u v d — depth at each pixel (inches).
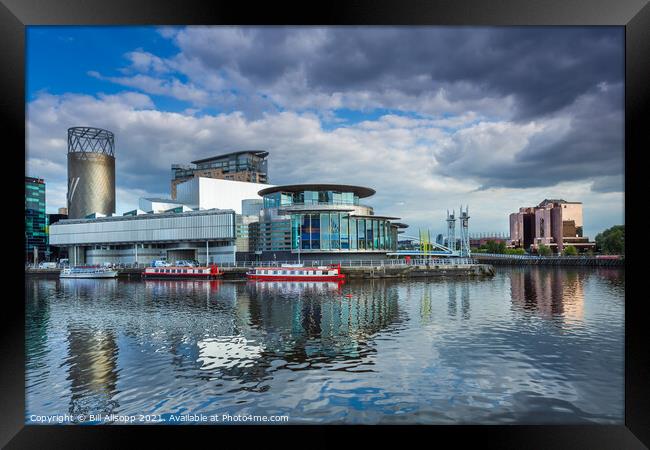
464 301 2121.1
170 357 1106.7
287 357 1087.6
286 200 4320.9
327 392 844.0
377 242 4372.5
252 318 1649.9
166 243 5418.3
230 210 4781.0
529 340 1261.1
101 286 3388.3
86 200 7682.1
